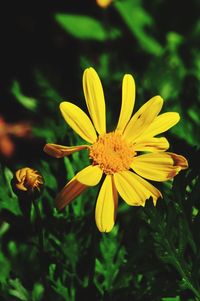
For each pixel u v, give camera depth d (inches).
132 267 12.7
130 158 11.3
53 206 13.5
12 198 13.2
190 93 17.8
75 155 13.7
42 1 24.8
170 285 12.4
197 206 12.9
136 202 11.0
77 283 13.3
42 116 18.7
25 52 24.5
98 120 11.4
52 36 24.8
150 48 21.7
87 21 22.1
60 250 13.5
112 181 11.1
